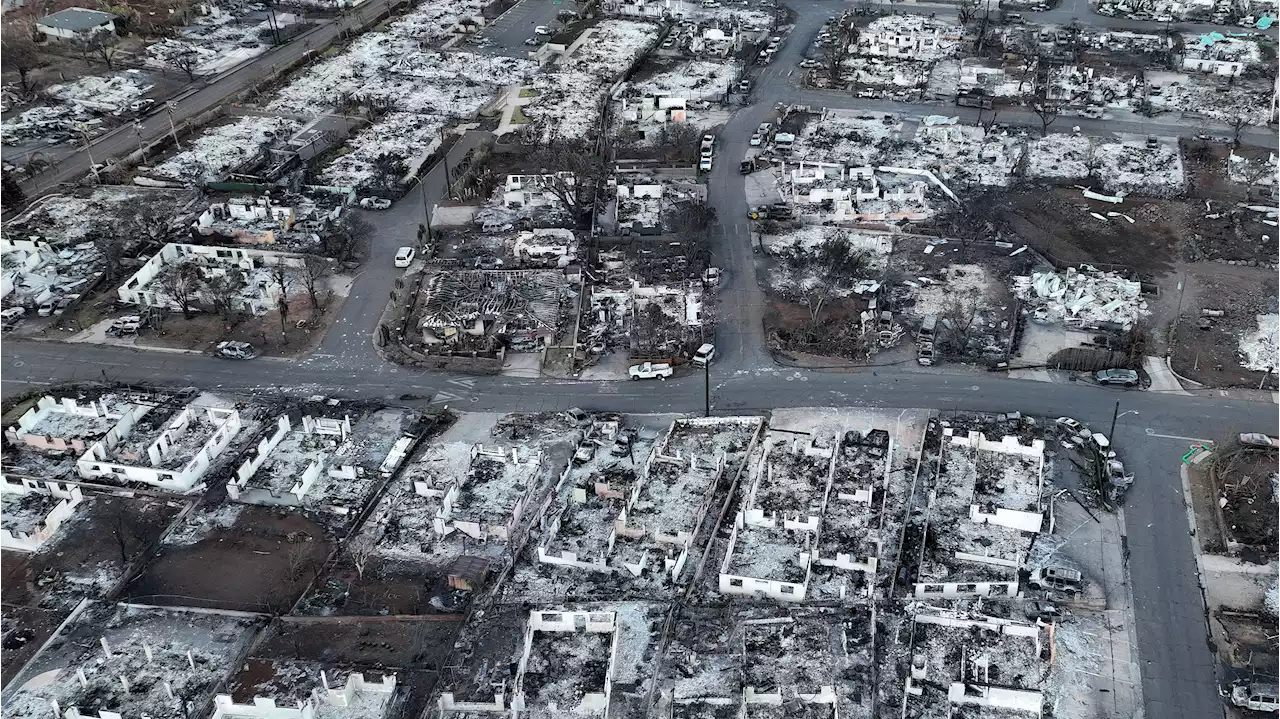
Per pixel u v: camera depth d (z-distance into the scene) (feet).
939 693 296.30
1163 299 486.79
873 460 386.52
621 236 546.26
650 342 460.96
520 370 449.89
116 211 575.38
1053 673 305.73
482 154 623.36
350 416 422.00
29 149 646.33
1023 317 476.13
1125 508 367.04
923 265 518.37
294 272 517.14
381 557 355.77
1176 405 417.08
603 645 318.45
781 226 555.69
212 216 561.02
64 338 470.80
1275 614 324.19
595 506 376.48
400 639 323.98
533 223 561.02
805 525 356.59
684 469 388.57
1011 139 650.02
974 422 409.90
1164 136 651.66
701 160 617.21
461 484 384.68
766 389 433.07
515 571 350.43
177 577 348.38
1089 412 414.82
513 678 307.58
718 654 315.99
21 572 350.43
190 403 428.56
